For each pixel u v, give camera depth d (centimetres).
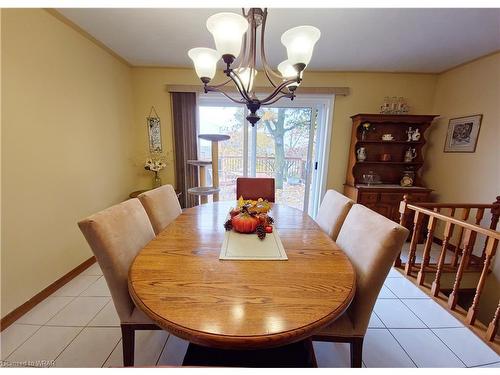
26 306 164
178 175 334
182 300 76
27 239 167
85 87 227
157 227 159
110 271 99
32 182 171
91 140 237
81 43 221
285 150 350
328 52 255
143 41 238
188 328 65
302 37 110
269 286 84
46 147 183
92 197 240
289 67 154
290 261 103
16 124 159
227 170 357
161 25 206
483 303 247
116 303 104
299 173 354
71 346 135
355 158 316
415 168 325
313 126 337
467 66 277
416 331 153
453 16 184
